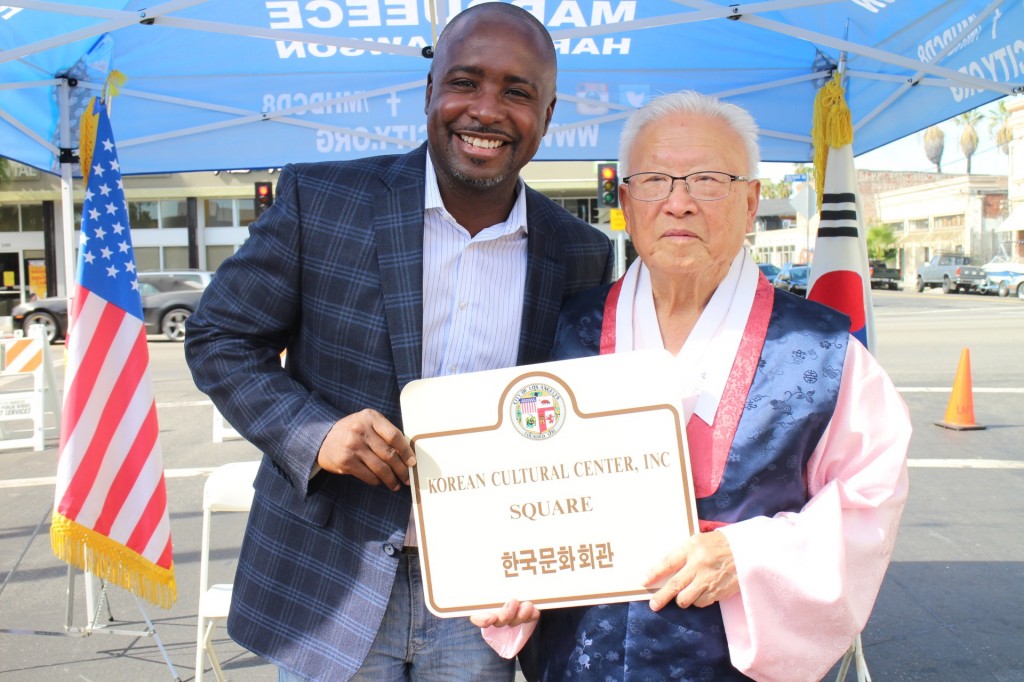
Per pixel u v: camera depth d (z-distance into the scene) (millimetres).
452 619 1888
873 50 3635
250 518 1979
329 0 3957
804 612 1496
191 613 4293
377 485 1776
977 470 6492
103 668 3703
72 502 3363
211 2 3885
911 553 4844
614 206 12766
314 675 1785
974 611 4074
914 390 9984
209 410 9828
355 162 1960
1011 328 17234
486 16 1789
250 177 29250
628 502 1573
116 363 3514
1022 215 39500
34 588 4637
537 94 1812
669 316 1750
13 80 4195
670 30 4332
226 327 1821
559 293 1987
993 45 3623
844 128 3627
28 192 28422
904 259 52969
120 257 3596
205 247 29969
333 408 1794
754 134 1714
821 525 1512
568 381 1591
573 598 1590
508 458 1608
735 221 1661
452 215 1886
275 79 4785
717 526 1581
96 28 3295
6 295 28906
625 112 4879
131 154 4922
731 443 1593
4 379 12734
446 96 1778
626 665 1605
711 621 1588
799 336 1640
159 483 3541
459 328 1877
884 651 3713
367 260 1823
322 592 1828
